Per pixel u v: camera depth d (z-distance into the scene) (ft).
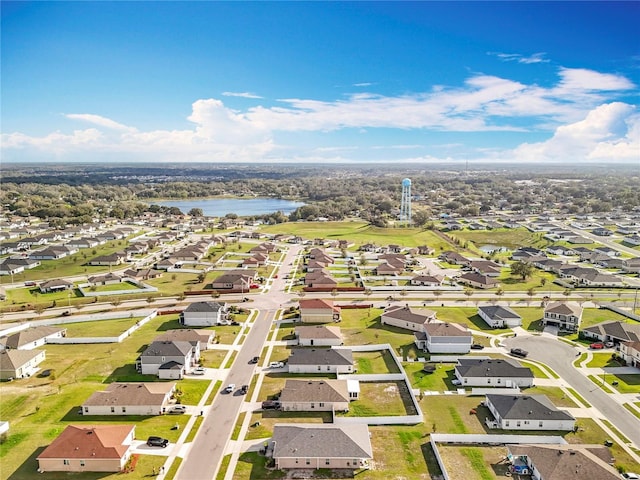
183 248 643.86
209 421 226.99
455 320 376.48
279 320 379.55
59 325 372.99
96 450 191.93
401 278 515.91
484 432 216.33
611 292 459.73
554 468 179.52
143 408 232.94
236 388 260.83
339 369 280.10
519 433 215.51
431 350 309.01
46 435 214.48
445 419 227.61
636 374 276.00
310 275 508.12
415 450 202.80
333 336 323.37
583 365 289.12
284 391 240.94
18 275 543.39
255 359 300.20
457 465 192.24
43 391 257.34
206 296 454.81
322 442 197.06
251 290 475.72
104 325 371.35
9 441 209.77
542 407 223.71
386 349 317.22
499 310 367.86
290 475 187.73
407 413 233.96
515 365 268.82
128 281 514.27
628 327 326.65
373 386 263.49
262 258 599.16
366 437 204.33
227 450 203.82
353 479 184.44
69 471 190.39
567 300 432.25
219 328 359.87
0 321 385.50
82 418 229.66
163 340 304.91
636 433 216.13
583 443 207.72
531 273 518.37
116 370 284.82
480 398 248.73
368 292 456.45
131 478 185.06
